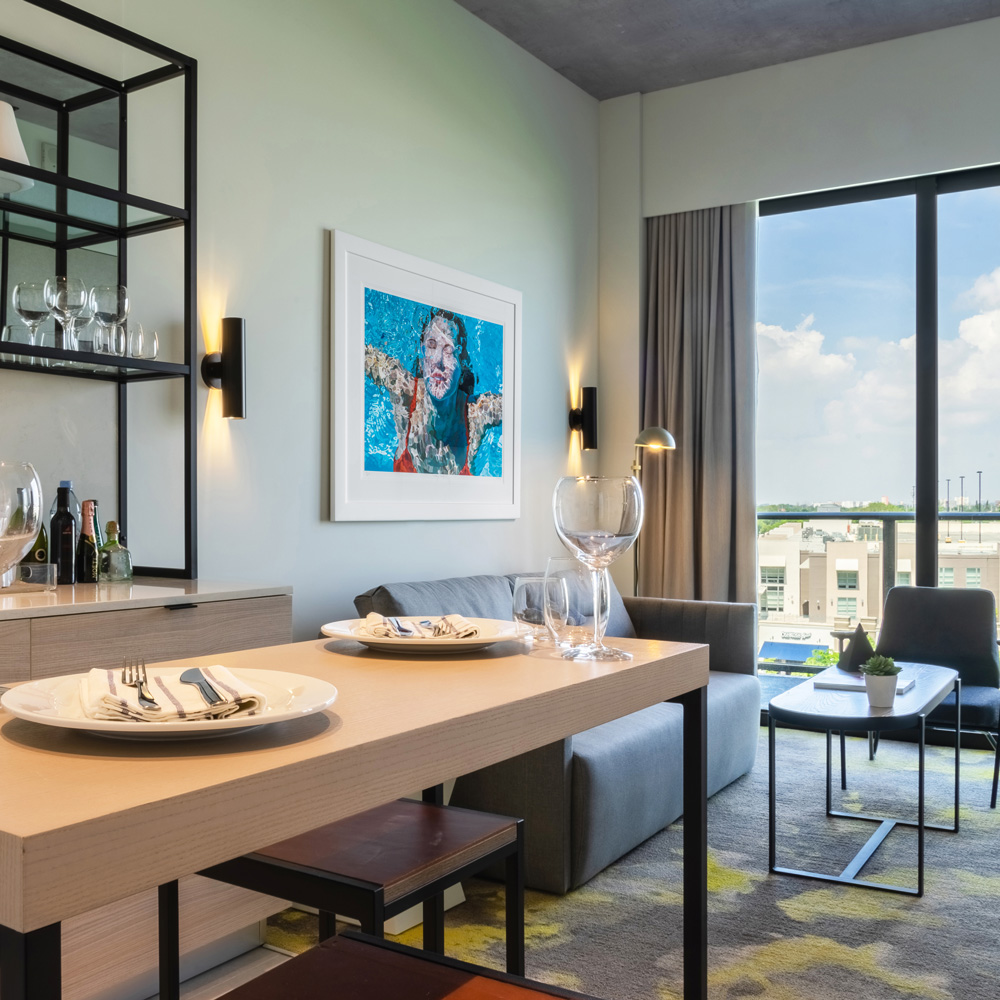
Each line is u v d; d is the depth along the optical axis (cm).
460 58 429
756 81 504
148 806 64
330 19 357
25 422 254
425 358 402
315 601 349
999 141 447
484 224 445
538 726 105
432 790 178
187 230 266
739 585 503
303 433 344
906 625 415
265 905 237
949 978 224
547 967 229
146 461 288
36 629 192
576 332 521
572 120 519
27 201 248
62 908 59
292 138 339
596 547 140
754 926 253
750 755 404
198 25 303
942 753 451
